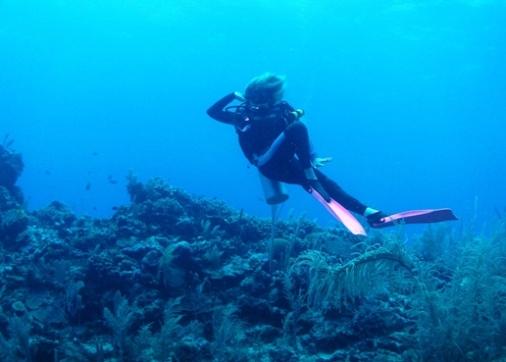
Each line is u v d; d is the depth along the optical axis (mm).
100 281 3904
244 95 3834
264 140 3742
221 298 3879
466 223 4973
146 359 3293
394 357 3217
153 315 3658
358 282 3521
